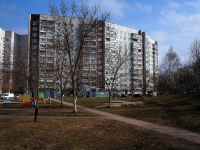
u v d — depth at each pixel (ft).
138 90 347.77
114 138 35.70
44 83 116.47
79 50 80.12
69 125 49.42
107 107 108.47
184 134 38.88
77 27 81.71
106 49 182.19
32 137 36.19
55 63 100.58
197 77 214.28
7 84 165.68
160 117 63.77
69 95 269.03
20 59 100.78
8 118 63.87
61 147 30.17
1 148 29.58
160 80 275.59
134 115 71.15
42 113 78.54
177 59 219.41
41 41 243.81
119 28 368.48
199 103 87.97
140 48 402.31
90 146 30.76
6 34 324.60
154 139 34.40
